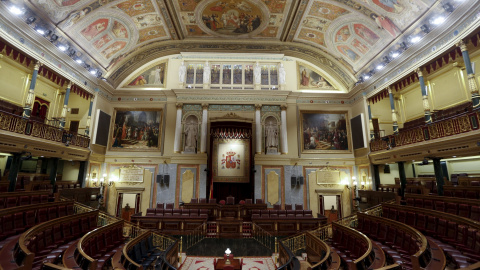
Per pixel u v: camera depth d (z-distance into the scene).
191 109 18.59
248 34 18.17
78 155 14.96
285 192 17.38
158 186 17.25
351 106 18.95
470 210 8.19
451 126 10.24
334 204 18.17
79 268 5.10
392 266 4.39
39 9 11.12
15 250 4.75
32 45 11.71
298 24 16.72
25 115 11.46
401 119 17.22
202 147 17.80
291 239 10.87
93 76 16.27
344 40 16.39
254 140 18.48
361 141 16.97
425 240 5.77
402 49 13.32
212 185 17.89
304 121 18.95
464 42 10.29
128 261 6.04
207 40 18.80
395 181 16.78
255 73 19.33
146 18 15.73
